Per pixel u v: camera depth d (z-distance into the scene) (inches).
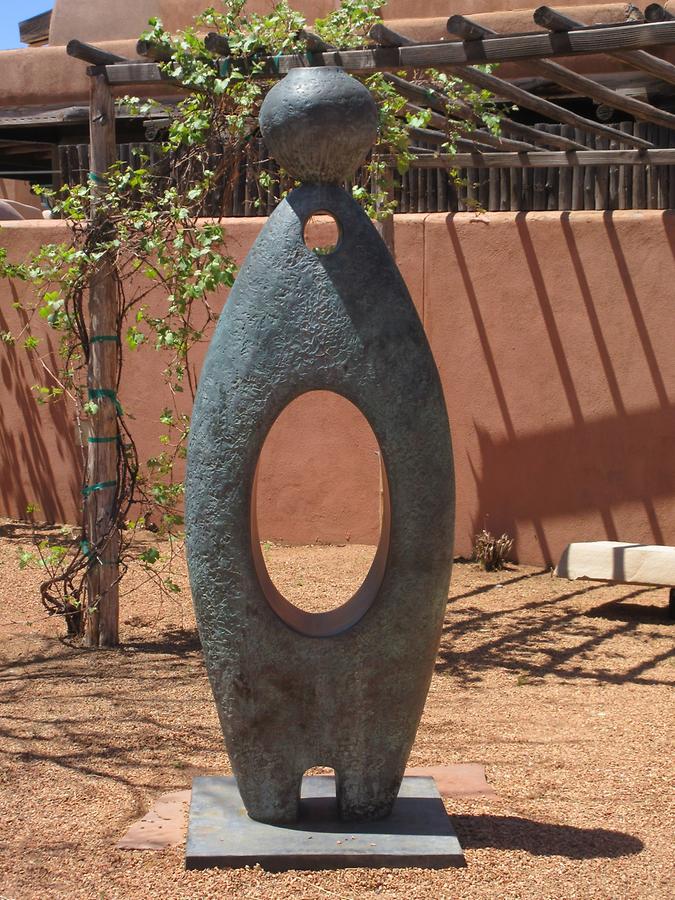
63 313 279.6
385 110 278.7
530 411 381.4
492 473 388.5
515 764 209.2
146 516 296.4
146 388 426.6
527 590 357.7
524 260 378.0
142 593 350.6
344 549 403.9
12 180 681.0
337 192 164.1
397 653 163.9
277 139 160.9
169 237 278.1
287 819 169.2
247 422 160.7
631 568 331.6
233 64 263.1
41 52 494.3
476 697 252.7
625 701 249.4
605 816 184.2
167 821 179.8
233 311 163.3
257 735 166.1
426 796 180.2
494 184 391.9
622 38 234.1
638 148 355.3
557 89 414.0
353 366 159.9
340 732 166.4
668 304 360.8
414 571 162.4
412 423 160.9
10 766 207.2
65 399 443.8
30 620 318.3
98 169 277.4
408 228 393.4
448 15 447.2
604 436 371.9
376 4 288.4
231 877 157.8
